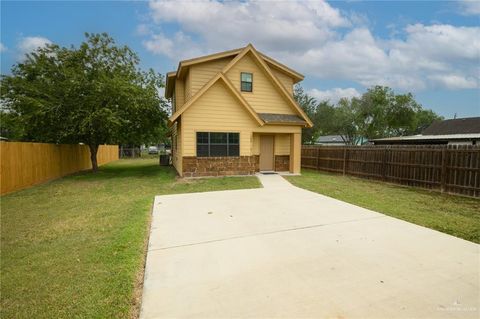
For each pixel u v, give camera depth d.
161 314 2.49
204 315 2.48
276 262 3.56
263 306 2.61
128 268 3.44
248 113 12.32
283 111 13.70
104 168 18.14
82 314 2.53
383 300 2.70
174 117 11.35
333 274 3.22
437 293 2.83
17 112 13.84
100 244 4.27
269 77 13.28
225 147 12.12
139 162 24.45
